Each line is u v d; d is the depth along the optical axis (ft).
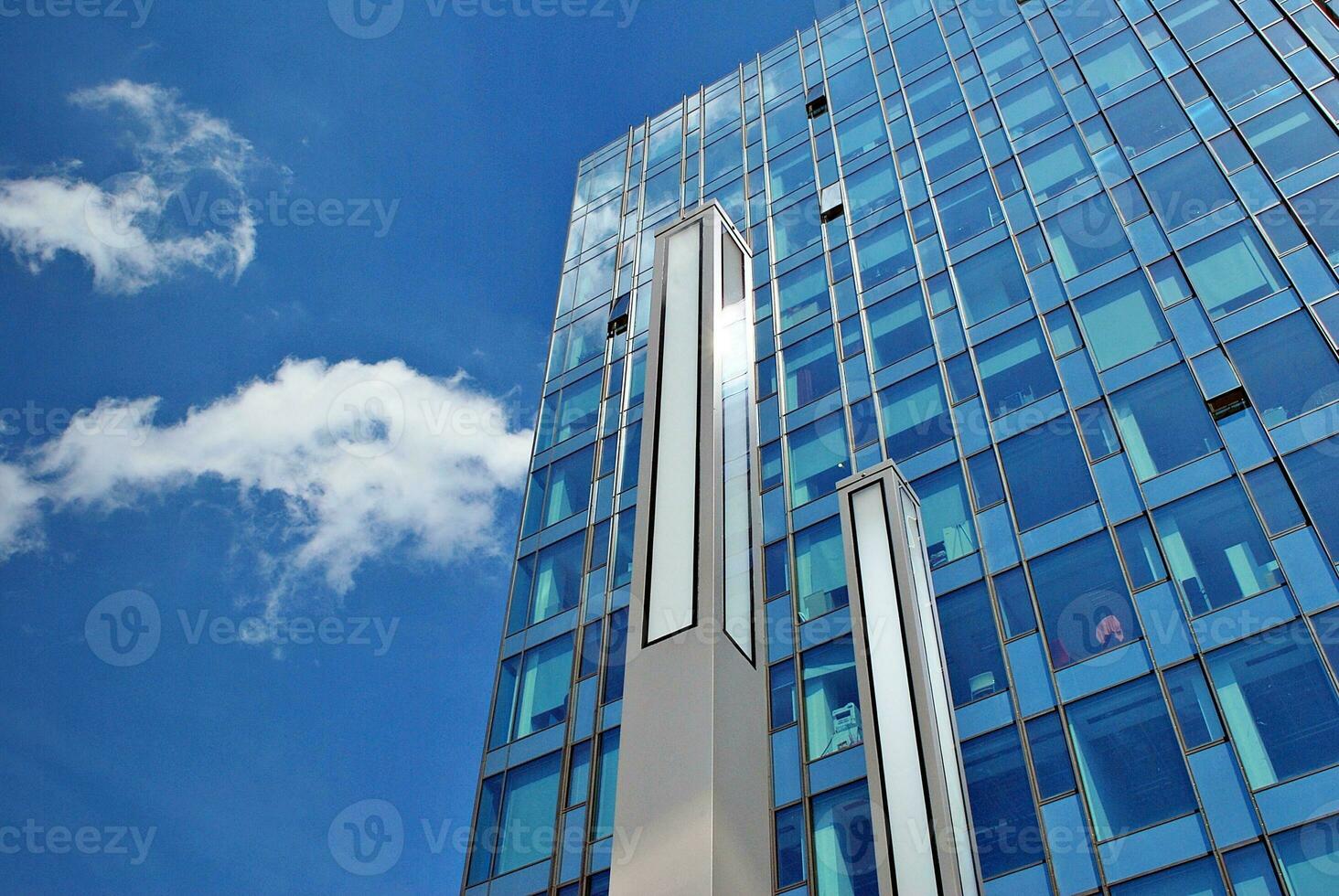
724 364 29.32
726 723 20.07
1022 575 75.82
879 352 102.17
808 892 69.15
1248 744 58.90
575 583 104.12
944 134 120.98
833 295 112.57
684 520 24.43
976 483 84.02
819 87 146.20
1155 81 104.68
